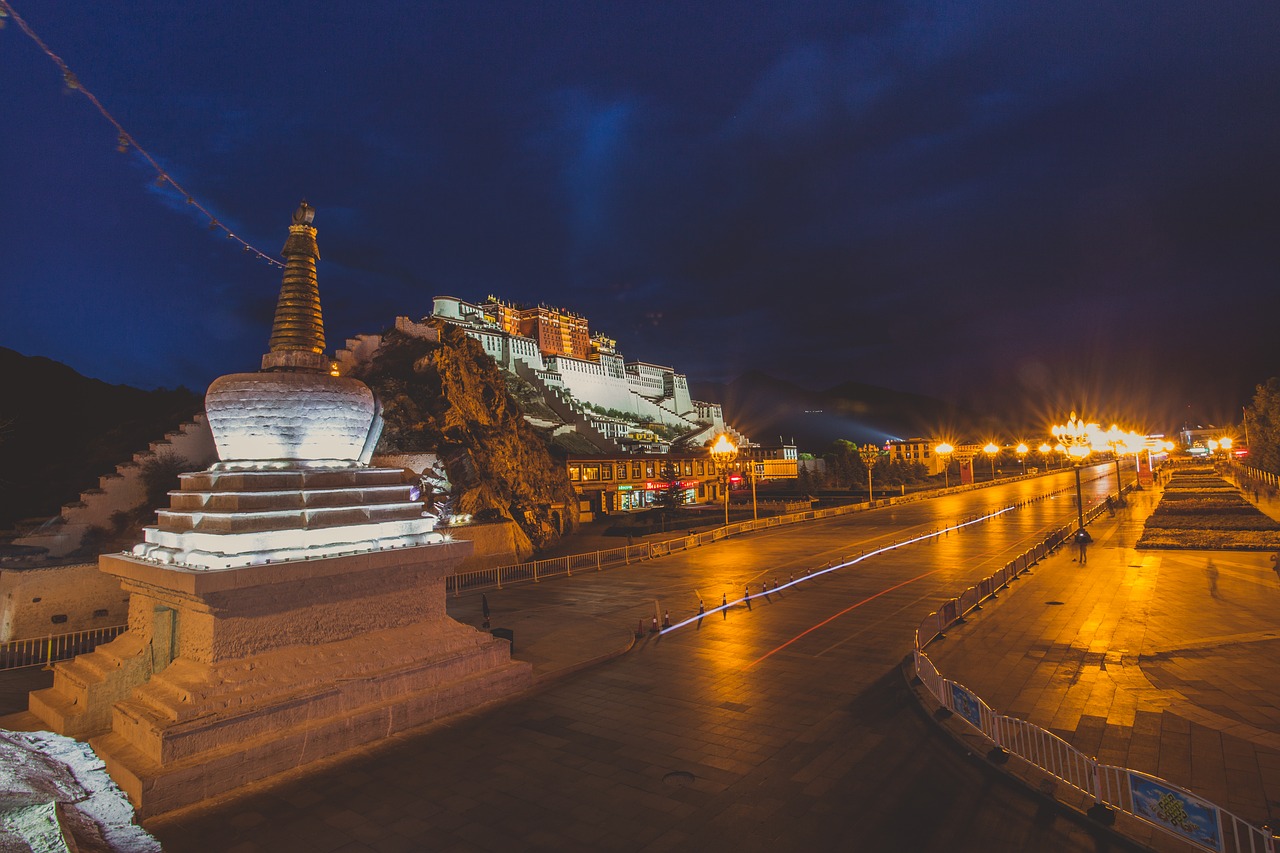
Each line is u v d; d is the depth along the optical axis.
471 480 44.34
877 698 16.34
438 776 12.93
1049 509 65.38
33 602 24.08
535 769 13.12
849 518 64.25
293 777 13.03
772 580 33.62
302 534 15.77
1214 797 10.58
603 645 21.61
